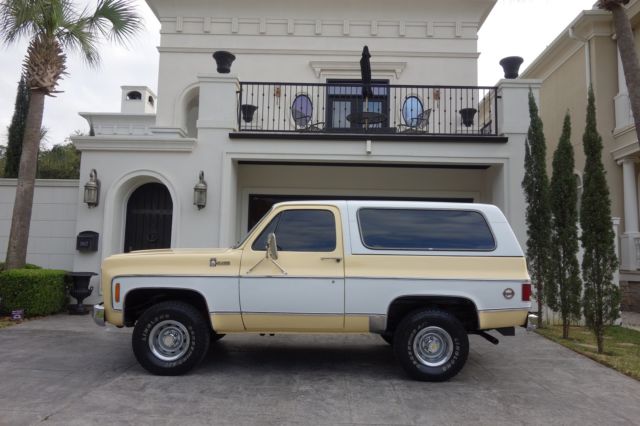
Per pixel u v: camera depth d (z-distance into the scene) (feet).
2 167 73.67
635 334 27.78
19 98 53.21
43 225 34.96
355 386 17.16
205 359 20.47
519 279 17.69
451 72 42.16
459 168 36.27
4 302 28.78
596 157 23.43
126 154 32.65
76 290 30.86
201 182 31.81
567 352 22.70
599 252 22.84
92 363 19.57
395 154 32.58
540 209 27.86
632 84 25.21
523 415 14.73
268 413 14.57
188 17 42.19
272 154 32.58
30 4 29.76
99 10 32.30
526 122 32.40
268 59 42.14
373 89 42.11
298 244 18.12
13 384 16.87
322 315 17.62
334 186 37.24
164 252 19.03
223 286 17.79
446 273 17.63
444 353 17.75
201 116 32.78
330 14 42.42
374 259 17.75
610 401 16.06
